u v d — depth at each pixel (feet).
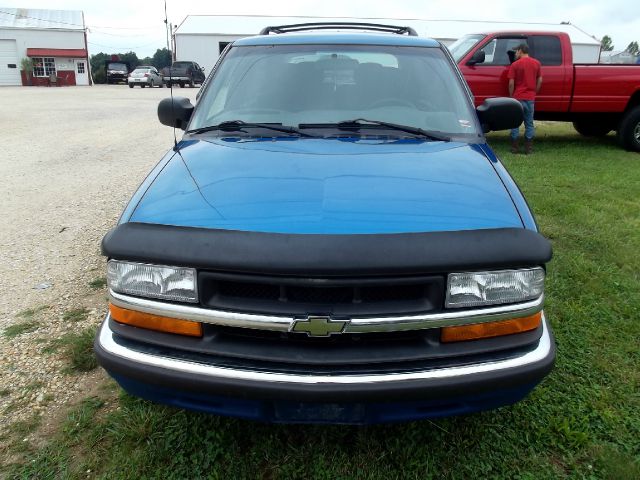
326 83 10.03
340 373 5.94
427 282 5.93
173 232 6.18
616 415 8.25
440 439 7.73
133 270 6.25
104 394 8.73
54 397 8.67
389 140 8.90
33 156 28.78
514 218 6.57
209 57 122.93
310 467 7.27
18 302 11.98
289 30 13.32
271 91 9.97
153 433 7.74
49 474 7.06
